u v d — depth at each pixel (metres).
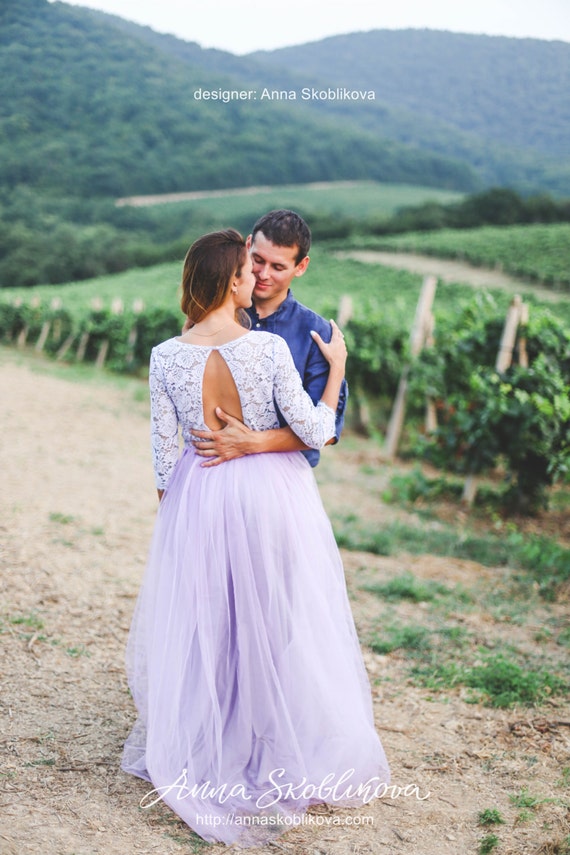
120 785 2.67
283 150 131.00
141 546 5.56
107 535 5.70
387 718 3.45
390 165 142.00
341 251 69.69
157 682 2.63
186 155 116.81
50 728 3.00
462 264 60.12
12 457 7.89
